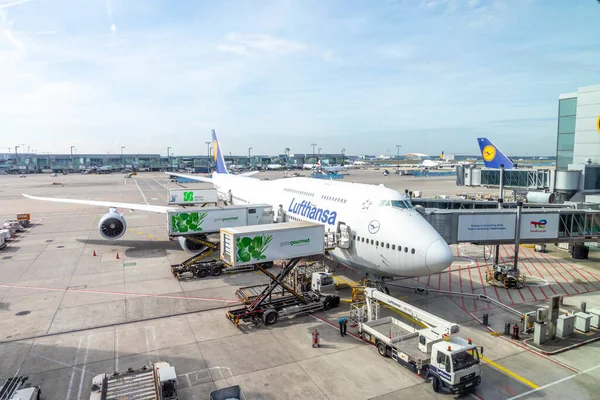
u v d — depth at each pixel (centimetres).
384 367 1931
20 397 1507
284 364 1942
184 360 1972
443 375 1692
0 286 3067
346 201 2950
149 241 4703
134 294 2912
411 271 2348
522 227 3325
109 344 2139
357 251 2705
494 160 6362
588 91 4319
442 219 3212
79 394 1689
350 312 2539
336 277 3341
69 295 2883
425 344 1875
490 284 3225
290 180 4150
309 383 1781
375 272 2638
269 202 4050
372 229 2588
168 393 1566
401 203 2620
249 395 1681
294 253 2597
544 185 4991
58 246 4412
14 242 4603
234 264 2380
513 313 2614
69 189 11069
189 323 2416
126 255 4041
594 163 4266
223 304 2728
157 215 6719
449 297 2914
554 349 2119
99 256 3994
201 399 1652
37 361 1959
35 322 2412
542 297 2923
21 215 5603
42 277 3300
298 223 2783
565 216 3412
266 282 3209
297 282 2977
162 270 3519
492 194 8944
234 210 3691
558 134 4762
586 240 3497
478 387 1761
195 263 3494
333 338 2234
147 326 2369
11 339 2191
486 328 2386
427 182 13450
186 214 3478
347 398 1675
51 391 1708
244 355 2027
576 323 2380
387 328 2212
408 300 2844
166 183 13650
